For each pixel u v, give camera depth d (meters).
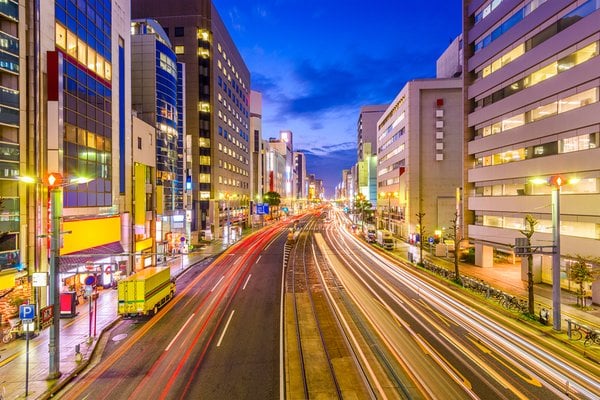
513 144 37.69
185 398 14.84
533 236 34.75
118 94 37.53
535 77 34.38
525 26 35.50
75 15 30.11
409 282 37.25
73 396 15.34
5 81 24.03
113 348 20.33
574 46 29.86
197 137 78.50
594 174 28.22
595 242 27.73
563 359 18.23
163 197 54.12
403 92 74.25
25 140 24.72
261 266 46.75
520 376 16.38
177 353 19.45
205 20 80.75
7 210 23.38
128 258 38.28
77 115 30.16
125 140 39.03
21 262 23.97
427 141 70.31
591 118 28.09
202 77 79.94
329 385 15.70
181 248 50.12
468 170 46.81
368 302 29.44
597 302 27.38
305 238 80.88
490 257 44.09
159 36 60.97
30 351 20.02
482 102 43.62
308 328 23.12
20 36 24.73
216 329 23.12
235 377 16.59
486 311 26.73
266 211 102.38
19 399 14.88
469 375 16.48
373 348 19.78
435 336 21.55
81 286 30.64
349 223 129.12
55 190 17.84
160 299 27.55
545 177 33.22
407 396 14.66
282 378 16.42
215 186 81.44
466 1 46.75
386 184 92.06
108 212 35.31
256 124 129.88
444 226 69.56
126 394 15.33
